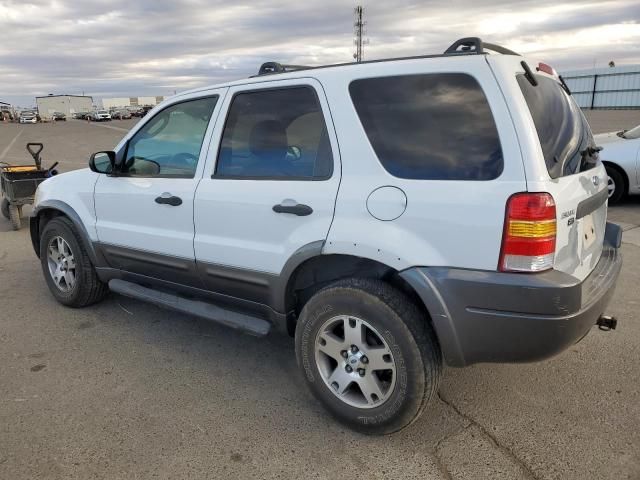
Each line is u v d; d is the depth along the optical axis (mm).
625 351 3664
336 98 2816
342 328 2877
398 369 2590
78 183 4293
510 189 2311
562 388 3221
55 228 4441
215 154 3359
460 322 2447
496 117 2381
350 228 2678
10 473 2516
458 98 2486
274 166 3072
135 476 2498
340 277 2990
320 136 2873
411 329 2547
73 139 27891
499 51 2725
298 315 3223
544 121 2508
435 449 2682
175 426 2887
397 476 2492
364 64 2797
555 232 2342
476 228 2367
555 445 2691
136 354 3752
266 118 3133
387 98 2674
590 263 2852
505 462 2572
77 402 3123
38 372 3488
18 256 6441
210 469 2547
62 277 4574
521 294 2309
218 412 3023
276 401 3145
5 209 8375
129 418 2959
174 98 3682
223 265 3295
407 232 2531
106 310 4566
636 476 2461
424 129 2559
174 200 3502
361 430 2801
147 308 4609
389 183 2596
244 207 3127
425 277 2467
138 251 3828
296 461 2604
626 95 36000
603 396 3123
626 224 7281
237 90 3295
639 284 4934
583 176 2695
